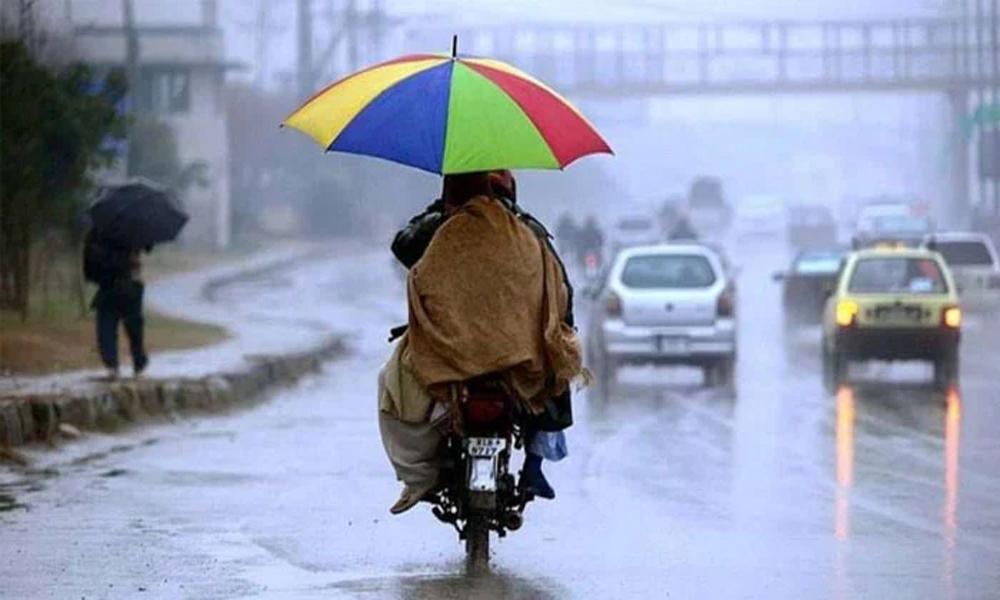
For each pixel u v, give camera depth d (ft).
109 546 73.87
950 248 265.75
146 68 488.02
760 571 67.97
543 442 67.36
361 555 71.61
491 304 64.59
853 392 164.14
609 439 121.70
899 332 169.99
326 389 173.17
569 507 86.43
